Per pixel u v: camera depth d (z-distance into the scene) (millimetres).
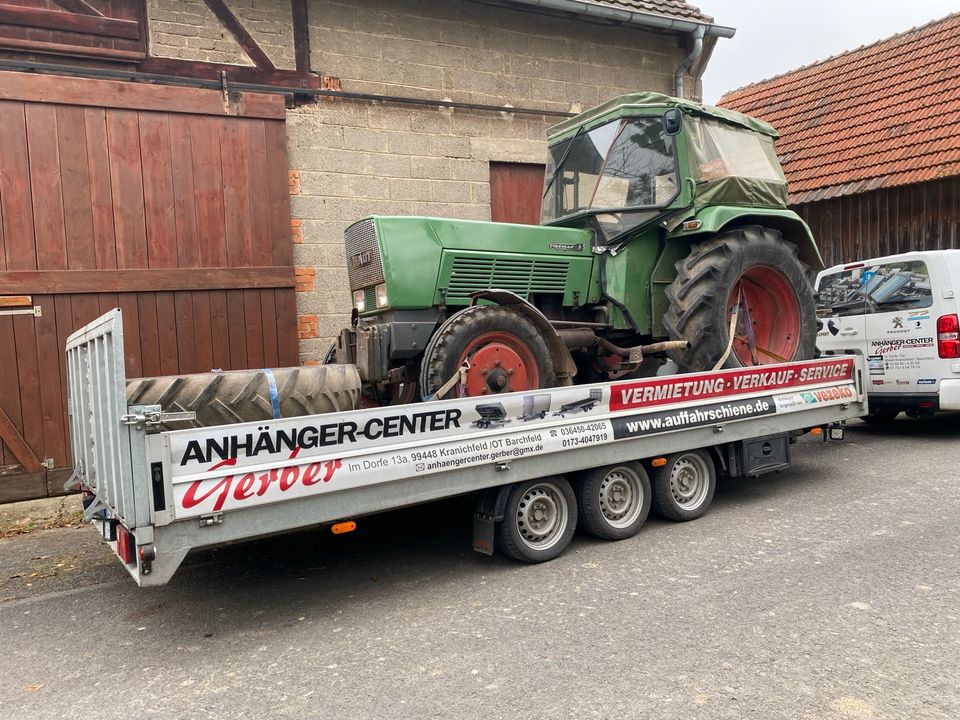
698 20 8828
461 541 4734
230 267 6516
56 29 5832
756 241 5328
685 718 2463
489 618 3404
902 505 4879
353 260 4863
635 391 4445
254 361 6625
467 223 4805
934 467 5926
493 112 7961
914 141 10680
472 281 4770
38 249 5777
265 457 3221
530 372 4539
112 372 3098
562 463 4145
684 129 5152
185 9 6348
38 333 5789
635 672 2797
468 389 4262
